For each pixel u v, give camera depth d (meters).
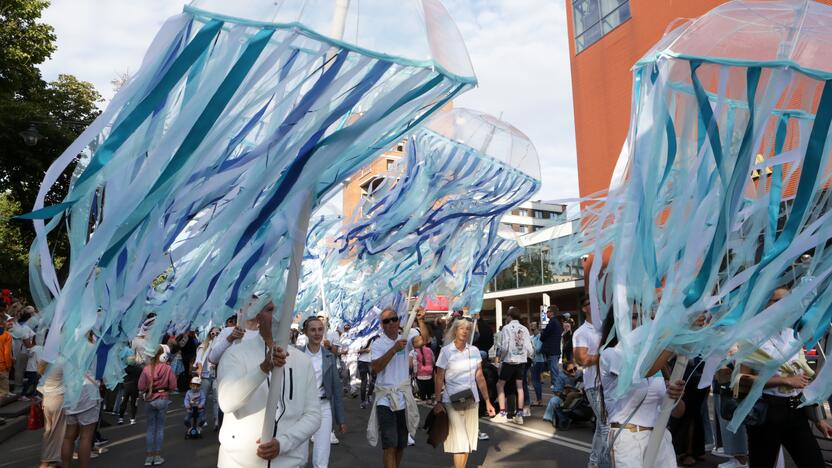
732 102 2.38
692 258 2.34
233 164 1.90
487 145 4.09
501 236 5.30
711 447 6.66
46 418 5.33
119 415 9.83
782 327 2.44
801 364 3.62
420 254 4.45
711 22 2.38
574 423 8.21
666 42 2.48
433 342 10.80
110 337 1.86
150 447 6.58
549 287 22.89
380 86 1.93
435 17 2.01
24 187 20.12
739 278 2.40
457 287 5.21
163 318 1.99
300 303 6.39
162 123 1.82
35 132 17.55
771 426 3.57
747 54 2.29
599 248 2.76
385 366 4.91
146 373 6.62
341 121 2.01
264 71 1.81
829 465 5.25
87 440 5.32
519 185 4.19
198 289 2.00
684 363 2.73
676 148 2.38
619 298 2.42
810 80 2.39
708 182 2.38
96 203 1.89
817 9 2.37
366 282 5.12
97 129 1.79
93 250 1.75
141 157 1.81
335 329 9.84
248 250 2.11
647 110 2.42
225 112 1.82
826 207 2.59
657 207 2.54
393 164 4.42
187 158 1.79
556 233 4.25
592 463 3.44
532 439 7.29
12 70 18.80
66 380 1.83
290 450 2.60
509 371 8.66
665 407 2.77
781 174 2.65
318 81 1.86
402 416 4.96
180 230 1.91
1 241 20.23
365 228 4.24
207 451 7.29
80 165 1.80
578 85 18.86
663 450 3.17
